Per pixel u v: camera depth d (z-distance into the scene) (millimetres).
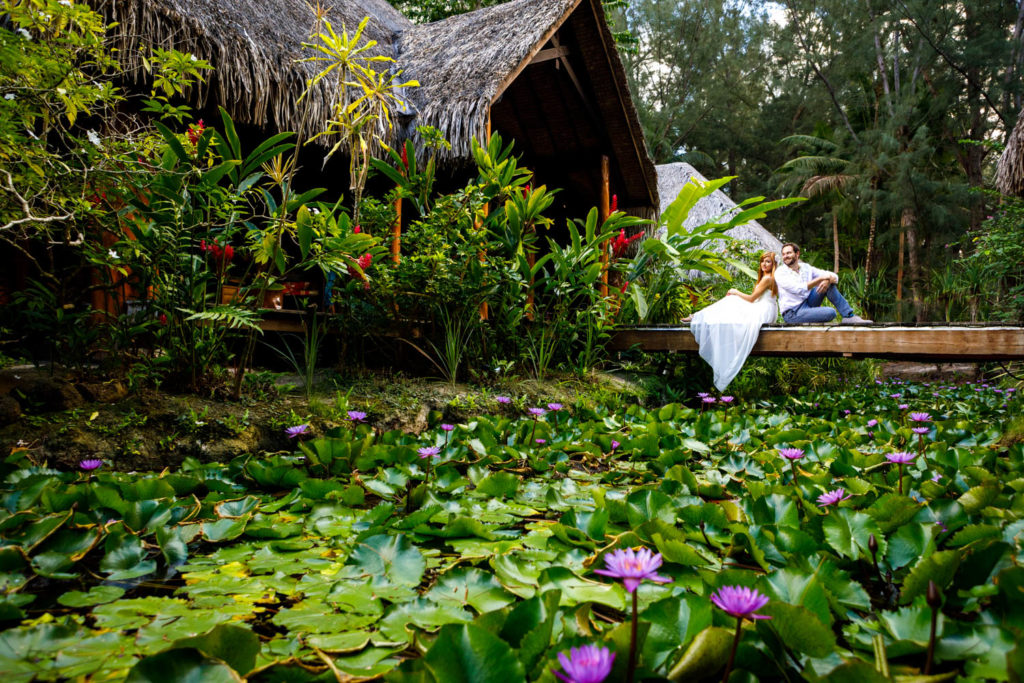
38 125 2705
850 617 1017
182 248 2559
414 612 1057
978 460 2215
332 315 3559
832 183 19422
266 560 1347
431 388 3592
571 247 4496
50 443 2057
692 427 3330
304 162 5211
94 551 1406
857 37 22156
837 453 2391
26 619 1057
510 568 1238
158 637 975
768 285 5141
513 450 2398
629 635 814
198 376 2732
